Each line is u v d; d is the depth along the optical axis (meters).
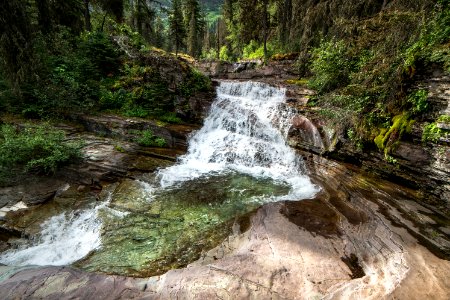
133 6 27.39
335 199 7.66
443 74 6.97
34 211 6.94
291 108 12.03
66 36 14.83
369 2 12.97
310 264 4.88
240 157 10.71
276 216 6.61
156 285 4.27
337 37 12.63
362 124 8.97
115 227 6.43
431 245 5.15
